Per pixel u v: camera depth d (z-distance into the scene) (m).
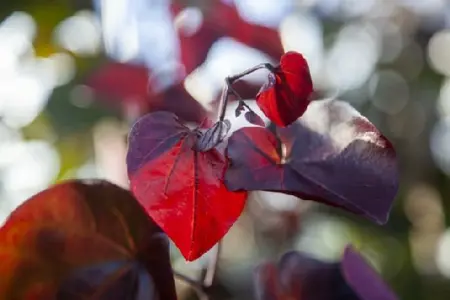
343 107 0.61
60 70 1.22
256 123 0.60
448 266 1.45
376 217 0.59
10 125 1.23
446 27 1.48
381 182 0.59
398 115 1.46
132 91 0.92
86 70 1.18
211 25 0.85
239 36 0.85
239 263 1.31
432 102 1.47
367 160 0.60
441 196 1.44
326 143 0.61
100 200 0.61
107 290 0.60
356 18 1.49
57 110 1.17
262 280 0.73
